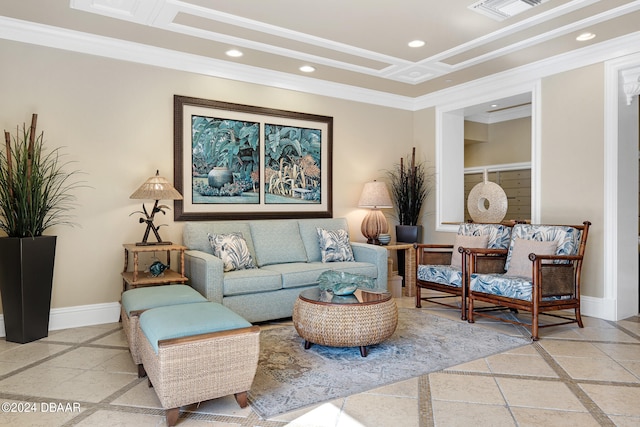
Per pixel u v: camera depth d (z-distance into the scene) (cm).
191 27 346
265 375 254
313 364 272
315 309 284
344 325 275
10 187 313
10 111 336
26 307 315
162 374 191
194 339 199
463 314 383
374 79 486
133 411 210
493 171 761
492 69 452
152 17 327
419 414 207
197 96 419
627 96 382
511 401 221
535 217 441
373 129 546
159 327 206
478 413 208
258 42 377
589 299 398
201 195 420
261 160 456
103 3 306
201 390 201
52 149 352
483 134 759
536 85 438
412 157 573
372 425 197
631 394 230
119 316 380
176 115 404
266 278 360
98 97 370
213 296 335
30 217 317
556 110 422
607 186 385
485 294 361
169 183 368
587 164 400
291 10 317
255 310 358
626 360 281
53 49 351
